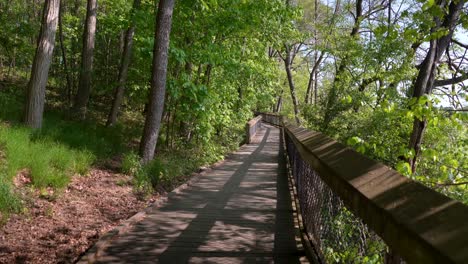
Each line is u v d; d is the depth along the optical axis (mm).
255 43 14055
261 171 10961
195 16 10852
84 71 13586
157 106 9156
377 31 4715
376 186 1845
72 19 16984
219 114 12680
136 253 4402
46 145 7883
